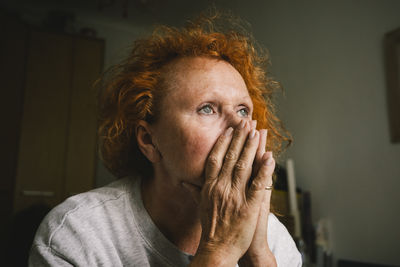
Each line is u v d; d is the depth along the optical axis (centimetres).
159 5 362
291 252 80
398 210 164
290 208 194
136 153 74
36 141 303
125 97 69
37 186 296
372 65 189
